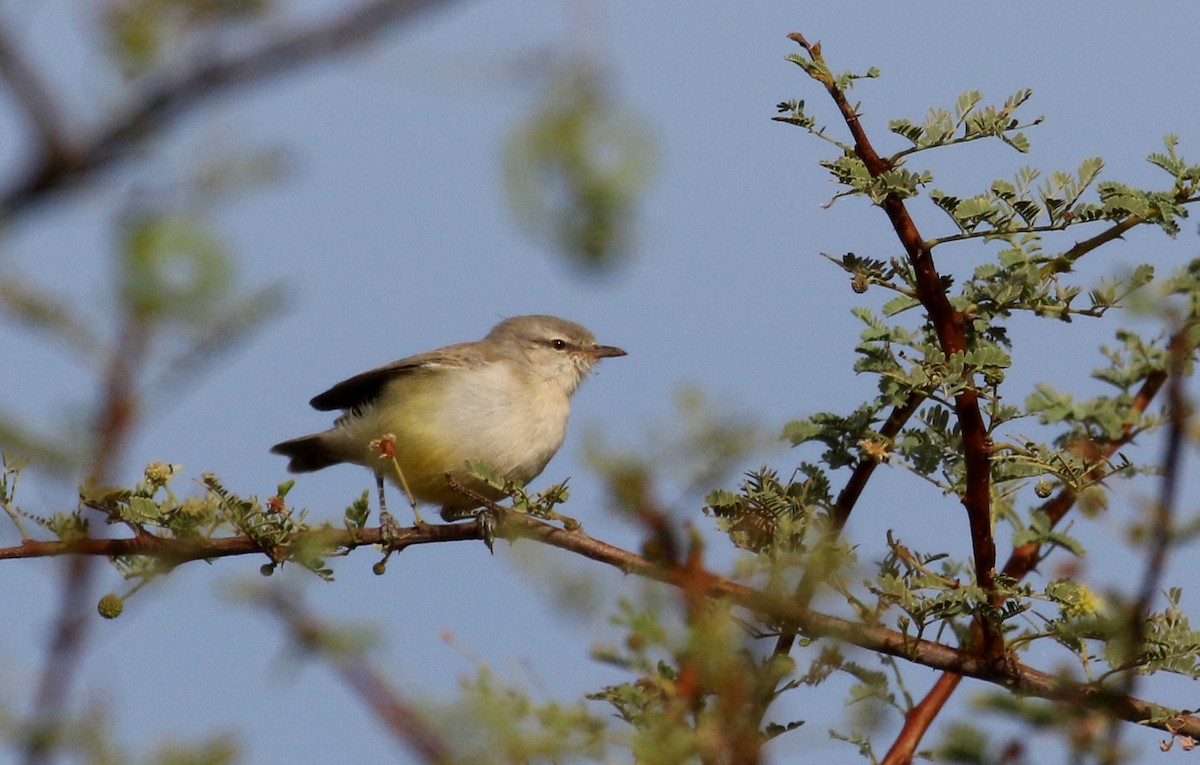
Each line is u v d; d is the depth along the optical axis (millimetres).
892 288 11062
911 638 10312
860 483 11242
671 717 6723
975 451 10570
